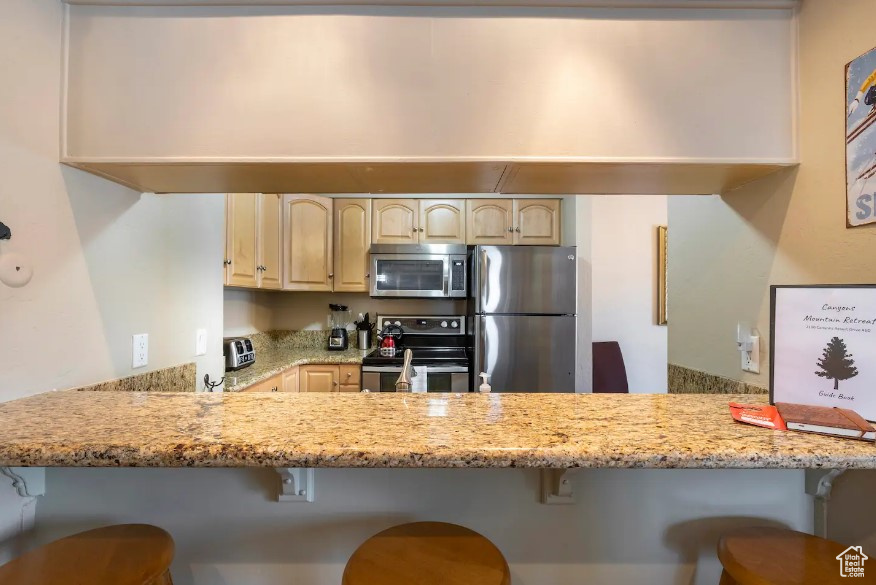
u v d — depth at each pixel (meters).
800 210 0.91
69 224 0.95
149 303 1.22
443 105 0.93
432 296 2.76
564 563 0.88
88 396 0.86
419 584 0.65
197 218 1.47
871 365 0.68
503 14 0.93
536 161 0.92
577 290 2.49
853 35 0.79
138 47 0.92
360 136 0.93
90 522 0.87
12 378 0.83
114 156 0.92
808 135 0.89
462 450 0.58
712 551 0.88
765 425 0.68
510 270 2.39
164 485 0.87
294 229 2.69
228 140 0.92
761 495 0.87
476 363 2.41
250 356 2.23
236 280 2.14
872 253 0.76
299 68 0.93
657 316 2.89
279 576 0.88
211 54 0.92
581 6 0.92
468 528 0.83
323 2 0.93
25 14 0.85
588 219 2.64
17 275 0.84
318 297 3.16
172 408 0.78
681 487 0.88
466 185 1.12
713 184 1.08
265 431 0.65
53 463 0.59
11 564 0.68
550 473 0.87
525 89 0.92
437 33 0.93
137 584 0.65
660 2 0.91
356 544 0.88
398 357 2.57
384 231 2.90
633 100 0.92
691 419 0.72
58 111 0.92
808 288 0.75
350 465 0.58
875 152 0.75
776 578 0.65
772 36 0.91
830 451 0.58
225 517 0.88
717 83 0.92
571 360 2.39
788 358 0.76
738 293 1.10
